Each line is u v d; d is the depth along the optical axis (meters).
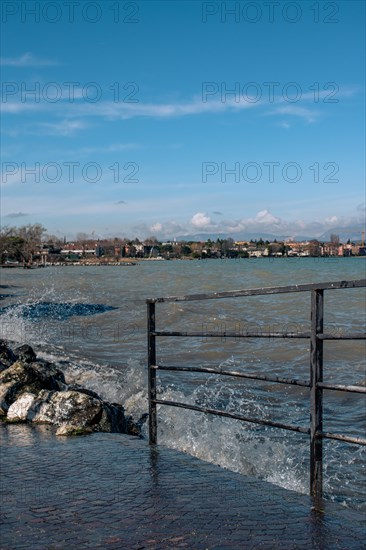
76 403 7.81
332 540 3.50
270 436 8.76
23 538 3.58
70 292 52.94
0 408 8.50
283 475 7.04
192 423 9.27
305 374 14.18
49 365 10.37
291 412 10.45
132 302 38.44
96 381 12.78
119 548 3.41
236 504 4.20
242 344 18.67
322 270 98.50
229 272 96.56
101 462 5.53
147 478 4.93
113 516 3.97
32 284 68.50
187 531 3.67
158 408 9.88
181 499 4.33
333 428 9.27
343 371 14.52
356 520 3.86
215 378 13.37
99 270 133.00
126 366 15.13
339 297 39.62
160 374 13.84
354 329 22.91
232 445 8.23
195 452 7.87
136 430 8.60
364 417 9.80
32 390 8.88
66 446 6.38
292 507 4.12
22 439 6.86
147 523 3.82
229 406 10.85
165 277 82.81
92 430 7.40
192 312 29.91
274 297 39.31
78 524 3.82
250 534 3.61
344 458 7.89
